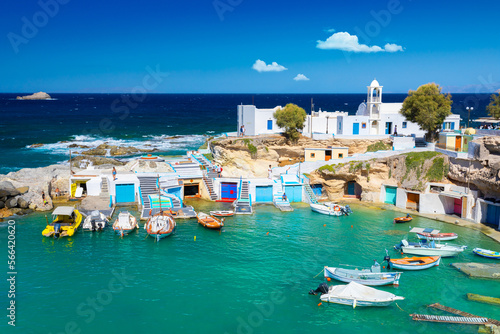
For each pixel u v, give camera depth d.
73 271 40.03
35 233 50.12
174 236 49.59
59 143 119.75
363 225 53.69
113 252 44.75
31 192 60.44
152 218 51.00
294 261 42.75
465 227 52.47
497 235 49.28
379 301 33.81
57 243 47.12
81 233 50.34
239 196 63.72
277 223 54.50
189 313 33.22
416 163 60.03
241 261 42.72
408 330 31.22
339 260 42.88
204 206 62.16
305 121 79.88
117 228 49.88
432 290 37.03
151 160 72.50
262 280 38.75
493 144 52.12
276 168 68.44
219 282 38.28
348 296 34.50
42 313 32.88
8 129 150.00
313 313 33.50
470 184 55.44
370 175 63.94
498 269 40.34
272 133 79.69
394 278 37.41
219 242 47.78
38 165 89.50
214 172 70.12
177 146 116.19
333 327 31.66
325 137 73.44
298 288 37.34
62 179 65.62
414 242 46.12
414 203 60.25
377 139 71.31
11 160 94.56
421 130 76.88
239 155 71.50
